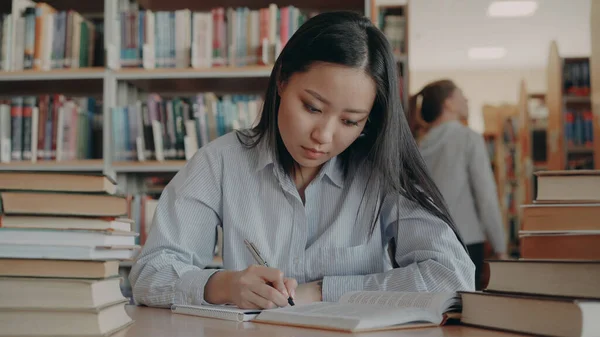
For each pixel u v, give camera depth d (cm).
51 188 71
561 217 80
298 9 276
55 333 65
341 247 125
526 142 547
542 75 734
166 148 264
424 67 753
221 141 131
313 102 104
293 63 106
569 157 500
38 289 65
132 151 265
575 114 499
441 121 335
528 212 82
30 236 70
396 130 113
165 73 263
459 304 82
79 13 299
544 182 81
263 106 125
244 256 125
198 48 266
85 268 67
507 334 70
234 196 127
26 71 266
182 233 122
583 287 68
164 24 267
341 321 74
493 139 588
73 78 267
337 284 111
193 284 104
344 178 128
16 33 270
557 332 65
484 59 729
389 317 75
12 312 65
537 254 81
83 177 72
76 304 65
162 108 265
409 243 121
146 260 119
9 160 266
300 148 109
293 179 127
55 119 268
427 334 71
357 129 109
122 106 275
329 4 285
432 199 119
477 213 326
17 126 267
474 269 118
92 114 276
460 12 607
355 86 103
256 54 265
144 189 285
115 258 74
